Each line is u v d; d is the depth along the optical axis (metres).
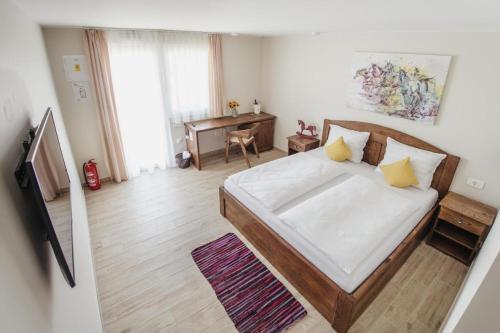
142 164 4.57
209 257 2.80
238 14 2.23
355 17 2.24
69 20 2.70
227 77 5.03
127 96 4.03
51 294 1.07
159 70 4.18
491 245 1.75
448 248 2.87
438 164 3.07
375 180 3.31
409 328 2.11
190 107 4.74
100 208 3.61
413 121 3.27
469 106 2.79
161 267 2.67
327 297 2.10
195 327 2.12
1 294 0.63
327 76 4.17
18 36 1.63
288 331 2.10
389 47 3.32
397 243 2.34
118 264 2.70
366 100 3.70
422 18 2.14
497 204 2.75
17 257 0.82
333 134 4.04
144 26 3.35
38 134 1.19
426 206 2.82
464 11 1.73
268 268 2.67
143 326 2.12
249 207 2.90
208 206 3.68
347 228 2.30
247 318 2.19
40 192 0.94
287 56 4.78
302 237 2.30
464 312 0.76
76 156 3.94
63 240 1.21
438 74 2.92
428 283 2.50
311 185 3.03
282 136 5.43
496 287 0.70
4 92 1.06
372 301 2.30
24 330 0.70
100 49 3.56
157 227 3.25
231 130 5.38
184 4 1.80
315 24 2.87
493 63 2.57
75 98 3.68
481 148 2.78
